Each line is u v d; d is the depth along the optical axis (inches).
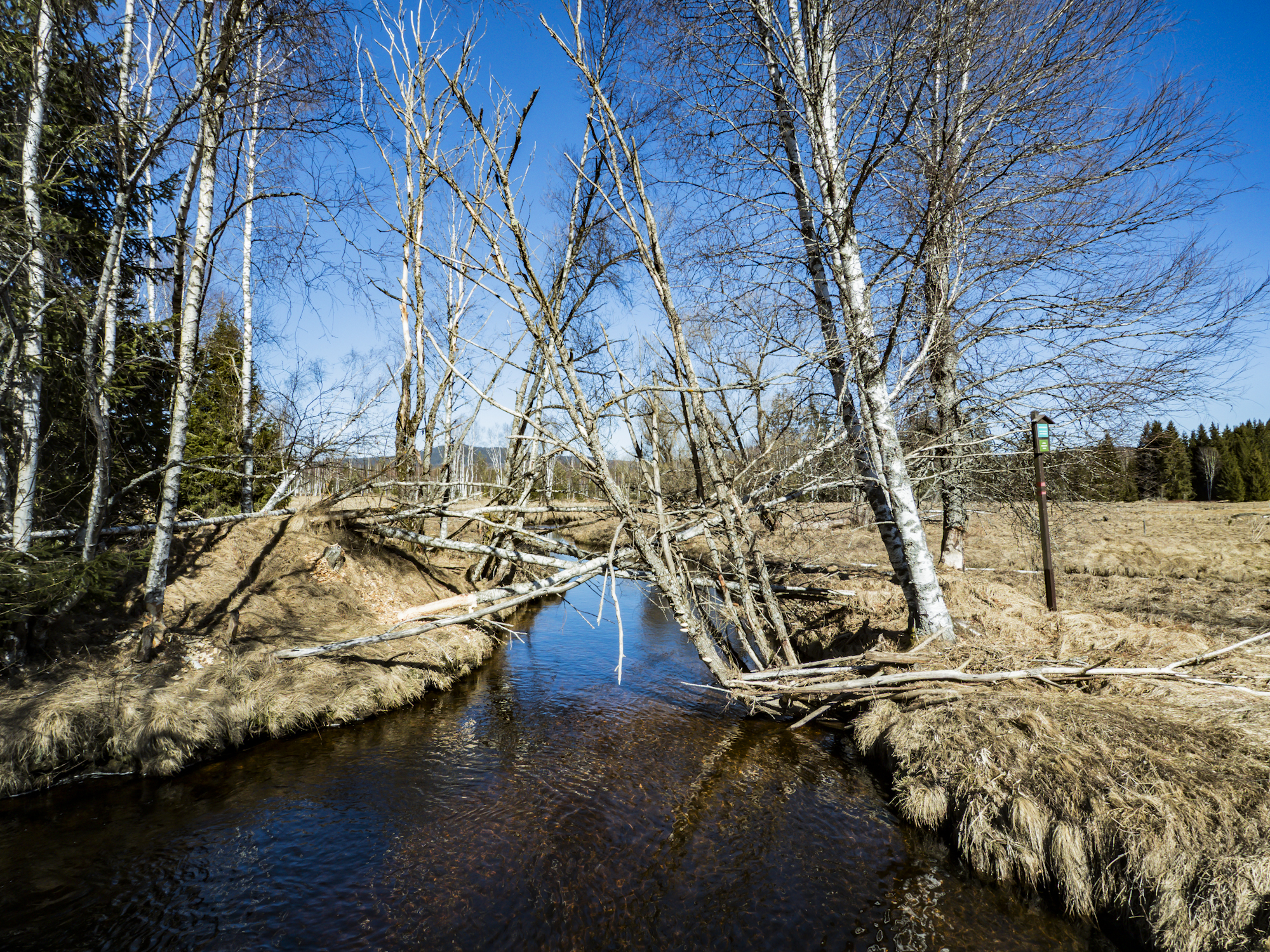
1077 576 513.7
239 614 348.8
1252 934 127.6
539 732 298.5
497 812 221.9
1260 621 319.3
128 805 220.1
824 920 164.9
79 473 333.1
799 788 237.8
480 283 258.2
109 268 271.7
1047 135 275.6
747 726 305.9
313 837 204.1
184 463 302.0
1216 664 238.2
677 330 297.3
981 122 277.1
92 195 329.4
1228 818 145.6
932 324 289.7
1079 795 170.7
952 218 274.4
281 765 255.8
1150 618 320.2
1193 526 850.8
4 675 251.3
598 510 409.4
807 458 331.3
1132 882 148.7
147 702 251.3
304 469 400.8
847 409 324.5
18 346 254.2
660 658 437.7
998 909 165.8
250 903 171.2
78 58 282.8
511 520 532.7
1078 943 151.8
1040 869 168.7
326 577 420.5
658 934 160.9
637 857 194.5
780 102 319.0
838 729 296.0
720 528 359.9
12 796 219.0
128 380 335.3
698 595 336.5
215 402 514.6
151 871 184.2
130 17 308.7
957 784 198.2
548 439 263.4
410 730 297.3
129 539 353.7
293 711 285.1
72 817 211.0
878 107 272.1
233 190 326.6
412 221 475.2
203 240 293.0
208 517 424.8
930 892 174.2
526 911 169.6
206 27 277.7
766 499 361.7
